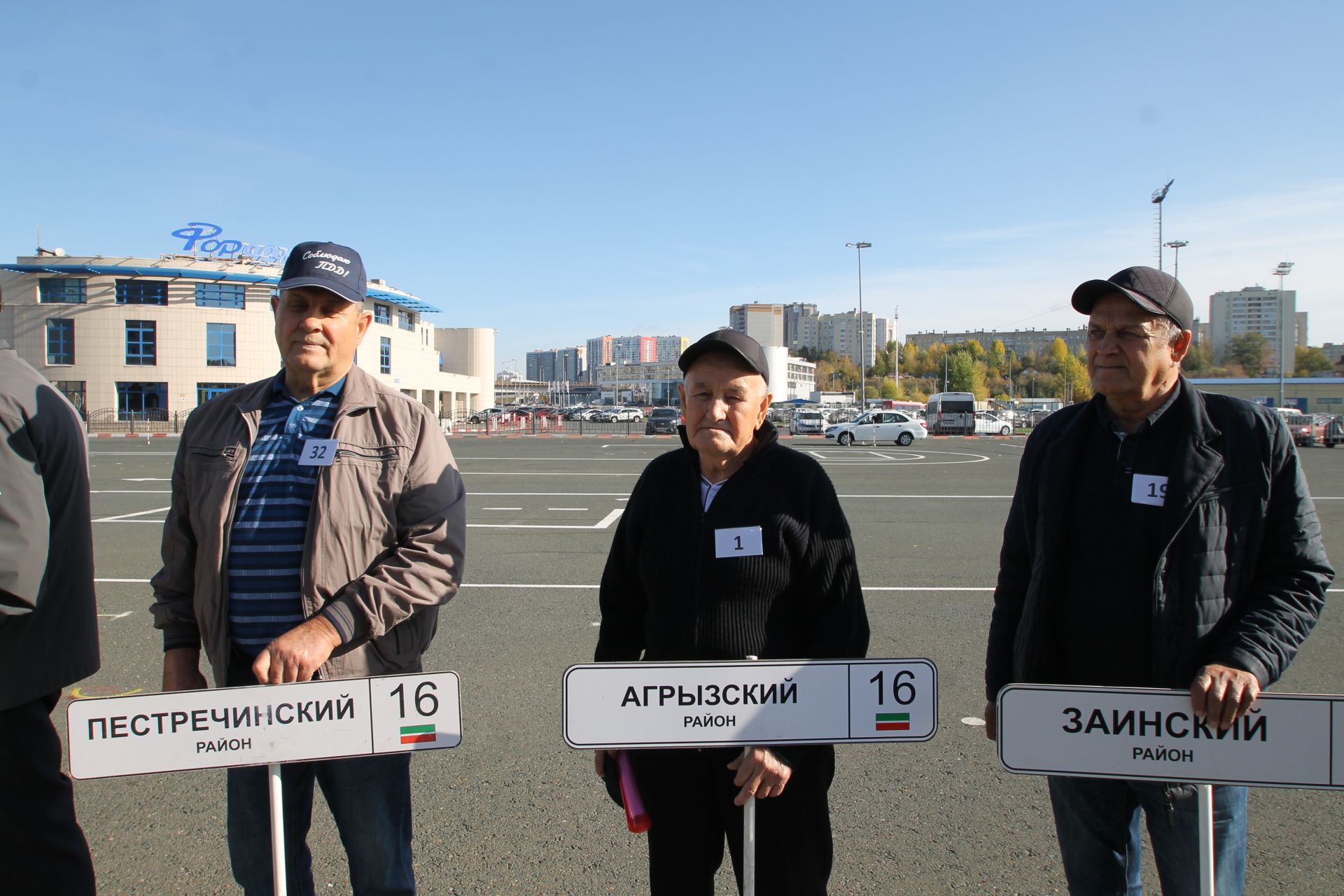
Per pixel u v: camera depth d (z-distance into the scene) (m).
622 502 13.45
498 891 2.80
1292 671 5.04
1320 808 3.36
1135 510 2.04
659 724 1.89
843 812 3.34
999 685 2.34
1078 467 2.16
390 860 2.20
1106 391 2.04
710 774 2.13
